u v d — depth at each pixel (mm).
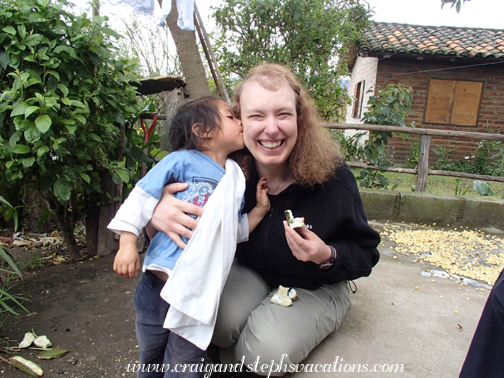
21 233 3723
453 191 6371
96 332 2107
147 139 3559
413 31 10094
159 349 1581
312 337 1692
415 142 9070
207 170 1533
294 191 1699
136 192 1438
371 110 5348
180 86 3492
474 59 8414
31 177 2670
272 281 1888
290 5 6176
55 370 1799
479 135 4492
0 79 2488
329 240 1777
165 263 1438
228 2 6410
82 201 3189
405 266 3127
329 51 6633
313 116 1676
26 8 2328
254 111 1475
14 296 2461
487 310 1301
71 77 2543
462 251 3520
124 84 3070
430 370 1795
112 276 2797
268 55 6527
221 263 1421
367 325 2166
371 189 4629
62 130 2492
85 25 2598
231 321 1638
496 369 1273
